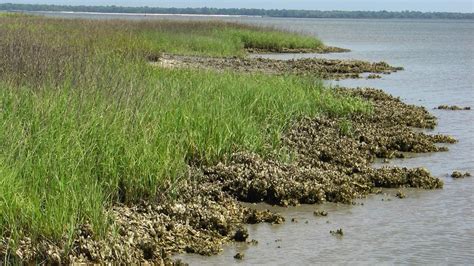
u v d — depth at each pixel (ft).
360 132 49.90
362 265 26.78
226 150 38.93
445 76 99.19
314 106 54.80
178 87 48.93
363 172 39.96
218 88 52.70
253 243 28.78
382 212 33.68
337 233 30.35
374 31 392.27
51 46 63.36
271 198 34.91
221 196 33.40
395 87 83.30
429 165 43.62
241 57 117.39
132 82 44.45
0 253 24.62
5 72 46.19
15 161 29.53
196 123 39.75
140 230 27.61
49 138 32.22
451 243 29.35
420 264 26.96
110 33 106.32
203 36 135.64
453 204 35.14
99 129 34.50
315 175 37.37
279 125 47.09
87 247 25.02
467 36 318.65
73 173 28.71
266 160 39.40
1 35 70.59
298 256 27.53
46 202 26.04
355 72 102.68
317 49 158.71
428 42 239.71
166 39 123.85
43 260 24.48
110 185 30.71
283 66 102.12
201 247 27.68
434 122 57.77
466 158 45.57
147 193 31.55
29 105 37.11
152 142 34.81
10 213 25.52
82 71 47.91
